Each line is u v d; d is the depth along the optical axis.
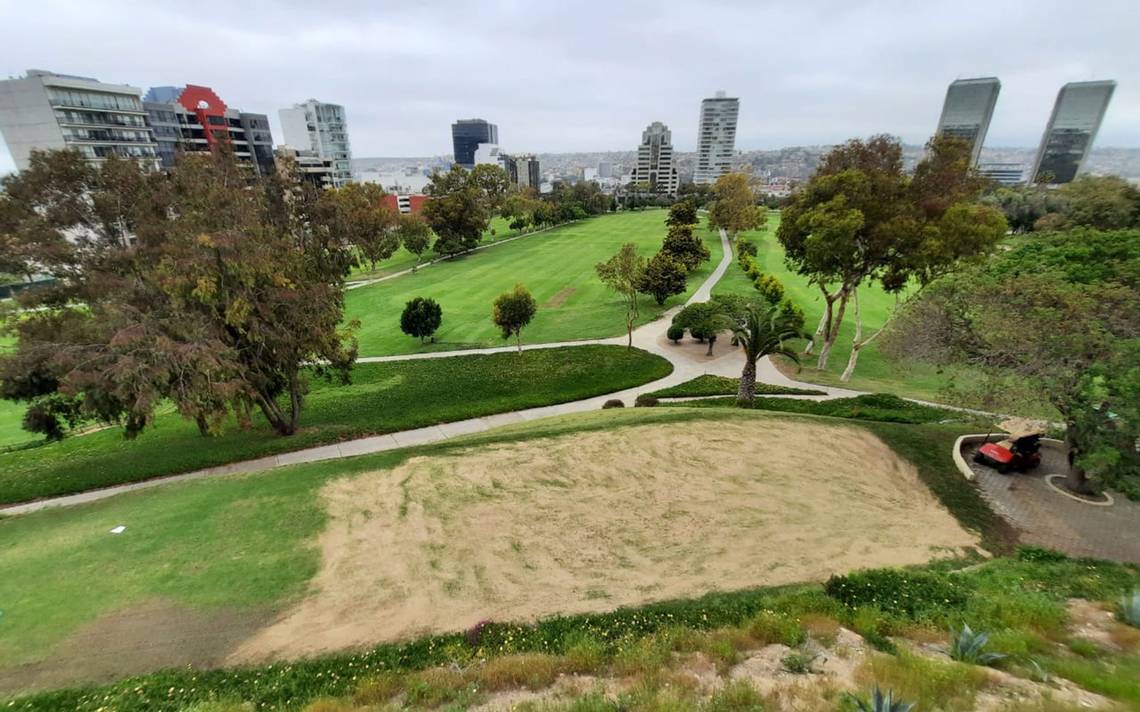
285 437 22.36
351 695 8.16
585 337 37.28
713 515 13.50
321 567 11.81
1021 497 14.55
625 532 12.85
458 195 76.19
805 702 6.64
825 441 17.47
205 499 14.91
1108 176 60.84
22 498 17.80
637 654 8.40
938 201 24.06
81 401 18.70
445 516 13.62
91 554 12.52
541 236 92.06
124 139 81.38
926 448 17.11
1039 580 10.50
